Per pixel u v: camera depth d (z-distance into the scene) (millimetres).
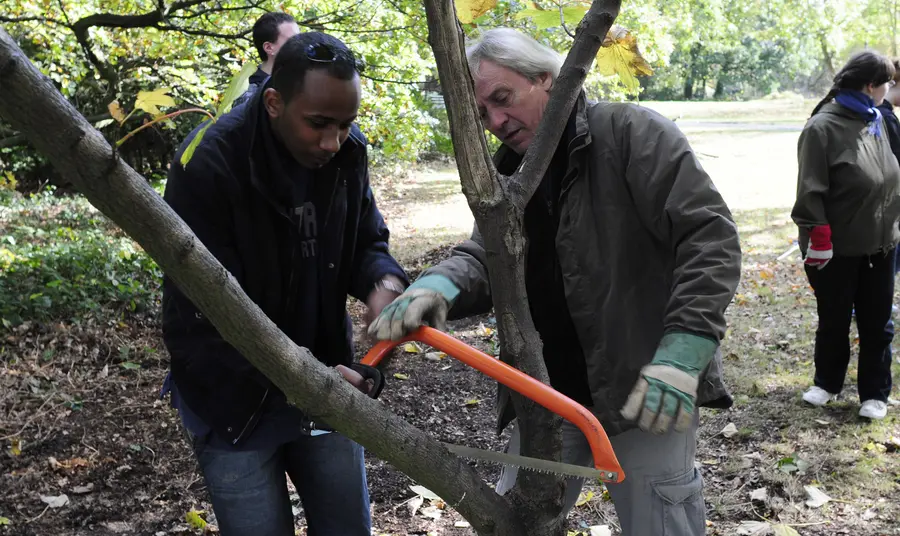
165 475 3889
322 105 1735
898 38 20750
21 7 7352
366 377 1575
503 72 1879
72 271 6855
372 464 3936
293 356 1198
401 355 5477
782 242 8875
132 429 4391
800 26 19312
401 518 3451
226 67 7848
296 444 2137
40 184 13844
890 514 3295
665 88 49594
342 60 1746
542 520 1552
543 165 1430
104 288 6477
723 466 3787
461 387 4957
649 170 1847
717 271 1688
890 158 3949
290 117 1769
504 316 1461
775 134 21812
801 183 3955
